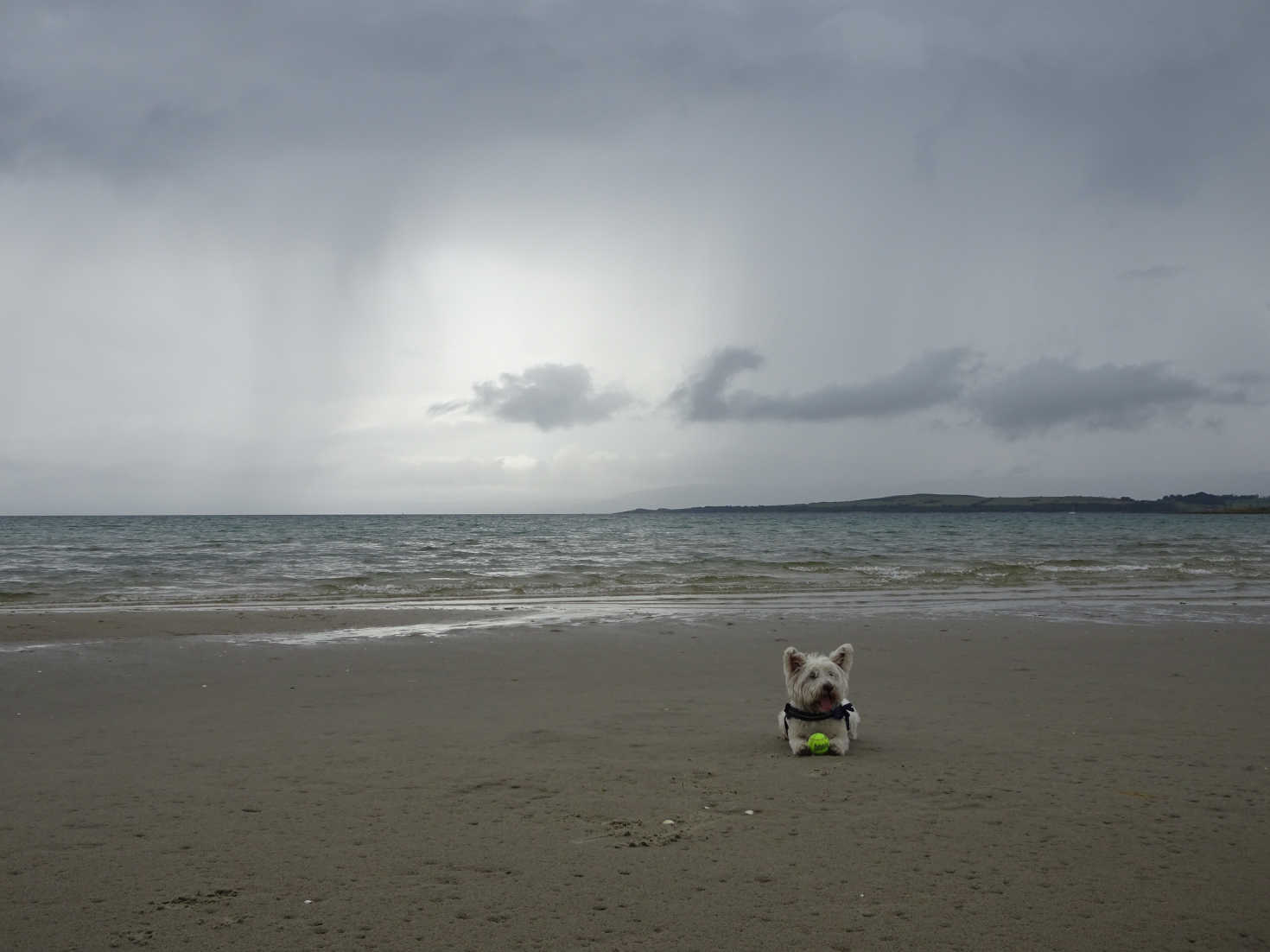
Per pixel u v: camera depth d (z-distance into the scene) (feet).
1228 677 37.32
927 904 13.71
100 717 29.48
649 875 14.88
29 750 24.48
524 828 17.30
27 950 12.16
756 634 51.67
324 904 13.74
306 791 20.06
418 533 290.97
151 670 39.40
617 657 43.42
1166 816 18.07
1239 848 16.16
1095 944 12.41
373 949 12.25
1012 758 23.11
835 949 12.25
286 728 27.48
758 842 16.49
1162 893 14.15
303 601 73.05
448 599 75.41
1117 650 45.34
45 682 36.37
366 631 52.80
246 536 256.32
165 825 17.58
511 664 41.29
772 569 112.27
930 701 32.30
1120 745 24.80
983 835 16.87
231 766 22.49
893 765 22.36
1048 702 31.86
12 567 115.85
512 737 26.14
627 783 20.74
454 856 15.79
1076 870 15.11
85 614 59.98
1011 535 263.70
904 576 99.45
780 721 25.54
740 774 21.54
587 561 133.39
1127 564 118.21
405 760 23.13
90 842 16.55
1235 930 12.85
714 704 32.09
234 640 48.73
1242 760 22.86
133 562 126.41
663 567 117.70
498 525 456.45
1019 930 12.85
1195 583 89.66
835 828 17.33
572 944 12.38
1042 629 53.88
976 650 45.52
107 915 13.34
